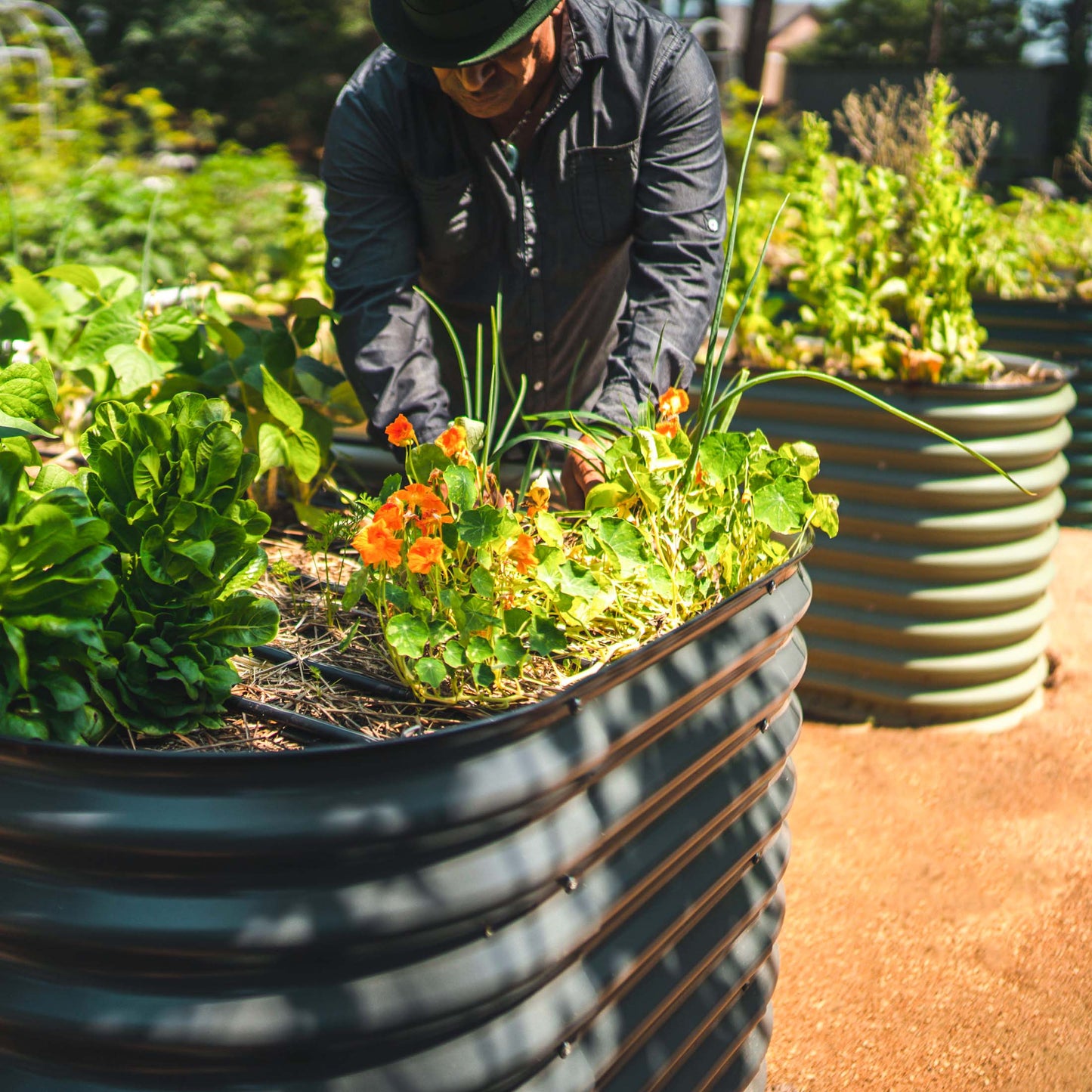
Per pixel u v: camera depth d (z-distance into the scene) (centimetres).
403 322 193
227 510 118
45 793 94
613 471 138
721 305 151
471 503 125
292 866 92
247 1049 92
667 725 123
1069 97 2145
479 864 100
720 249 204
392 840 94
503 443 145
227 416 119
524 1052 104
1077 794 285
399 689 123
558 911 108
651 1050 129
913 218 377
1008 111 2170
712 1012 140
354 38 2028
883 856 260
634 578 131
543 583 120
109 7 1934
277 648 133
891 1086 191
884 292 335
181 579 113
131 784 92
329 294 336
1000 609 313
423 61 164
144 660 111
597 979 115
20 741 94
